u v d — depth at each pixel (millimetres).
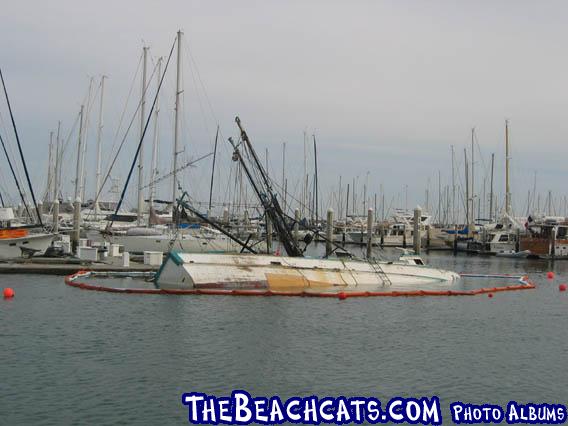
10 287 41031
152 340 27609
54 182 94938
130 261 56594
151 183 69312
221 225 51469
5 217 56562
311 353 26484
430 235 114688
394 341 29312
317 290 42500
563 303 44469
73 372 22844
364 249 101000
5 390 20797
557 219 102688
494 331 32719
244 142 45000
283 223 46250
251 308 35250
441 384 23328
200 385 22062
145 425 18609
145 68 71750
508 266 80438
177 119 58438
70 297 37500
